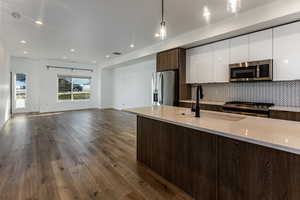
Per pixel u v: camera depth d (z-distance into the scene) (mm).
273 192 1252
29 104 7875
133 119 6270
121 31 4039
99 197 1799
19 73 7555
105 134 4234
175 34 4230
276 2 2643
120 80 8984
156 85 5125
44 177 2174
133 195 1845
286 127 1496
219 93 4258
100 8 2916
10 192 1853
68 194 1838
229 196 1521
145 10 2977
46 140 3713
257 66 3160
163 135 2227
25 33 4191
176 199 1791
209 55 4047
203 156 1725
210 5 2791
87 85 9352
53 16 3219
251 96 3693
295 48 2762
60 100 8477
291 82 3139
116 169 2428
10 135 4074
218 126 1536
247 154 1392
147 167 2500
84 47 5602
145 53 5605
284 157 1192
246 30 3184
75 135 4133
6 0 2641
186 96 4676
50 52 6387
